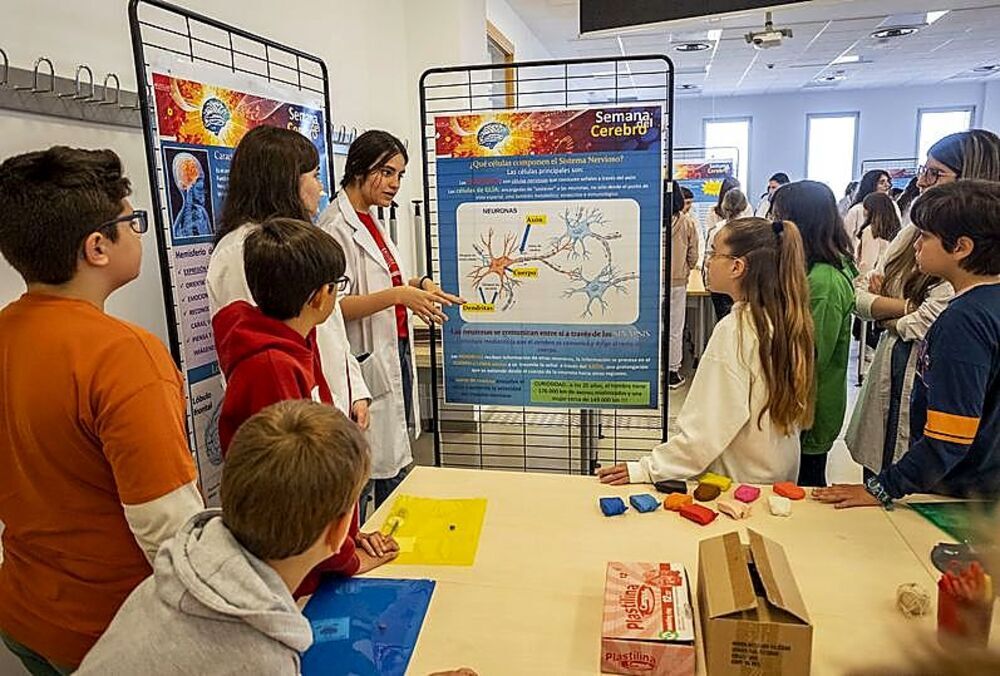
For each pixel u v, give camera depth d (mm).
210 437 2102
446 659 1057
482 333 2375
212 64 2189
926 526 1396
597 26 2867
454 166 2273
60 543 1143
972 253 1422
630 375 2320
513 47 6484
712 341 1672
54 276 1100
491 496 1608
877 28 7199
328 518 886
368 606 1191
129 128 2086
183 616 829
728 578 1015
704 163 7691
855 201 6004
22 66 1732
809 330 1641
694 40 7602
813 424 1996
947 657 458
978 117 12375
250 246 1466
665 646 991
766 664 929
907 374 2031
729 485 1601
